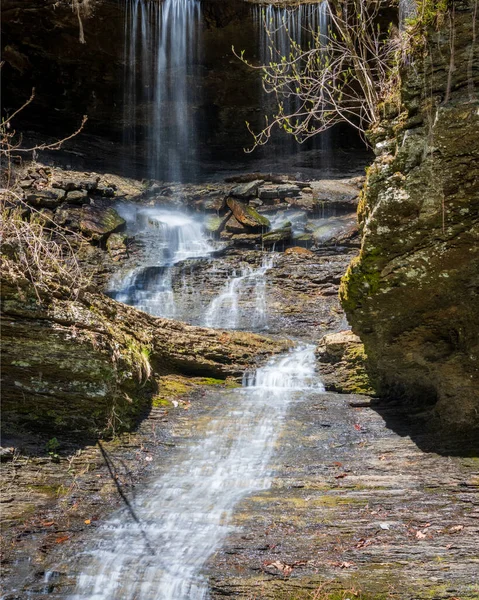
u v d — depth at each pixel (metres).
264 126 17.16
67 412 6.25
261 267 12.70
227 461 6.25
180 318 11.28
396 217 4.93
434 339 6.13
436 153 4.52
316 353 8.64
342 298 5.95
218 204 14.68
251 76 15.49
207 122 17.12
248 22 13.86
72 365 6.16
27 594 4.48
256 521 5.16
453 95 4.34
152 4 13.75
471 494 5.27
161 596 4.47
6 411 6.05
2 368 5.94
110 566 4.71
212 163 17.88
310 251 13.14
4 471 5.48
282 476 5.91
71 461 5.88
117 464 6.01
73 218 13.01
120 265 12.52
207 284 12.24
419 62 4.43
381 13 10.79
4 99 15.80
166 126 17.14
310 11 13.55
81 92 15.83
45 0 13.16
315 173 16.83
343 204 14.18
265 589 4.41
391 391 7.58
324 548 4.76
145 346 7.56
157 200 15.12
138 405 6.97
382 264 5.34
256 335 9.19
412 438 6.45
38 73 15.15
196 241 13.75
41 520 5.12
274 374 8.38
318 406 7.52
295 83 15.14
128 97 16.17
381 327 6.13
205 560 4.72
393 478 5.70
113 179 15.56
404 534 4.85
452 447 6.04
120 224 13.52
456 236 4.98
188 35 14.24
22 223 6.30
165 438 6.61
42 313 6.00
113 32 14.05
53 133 16.62
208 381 8.23
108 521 5.23
